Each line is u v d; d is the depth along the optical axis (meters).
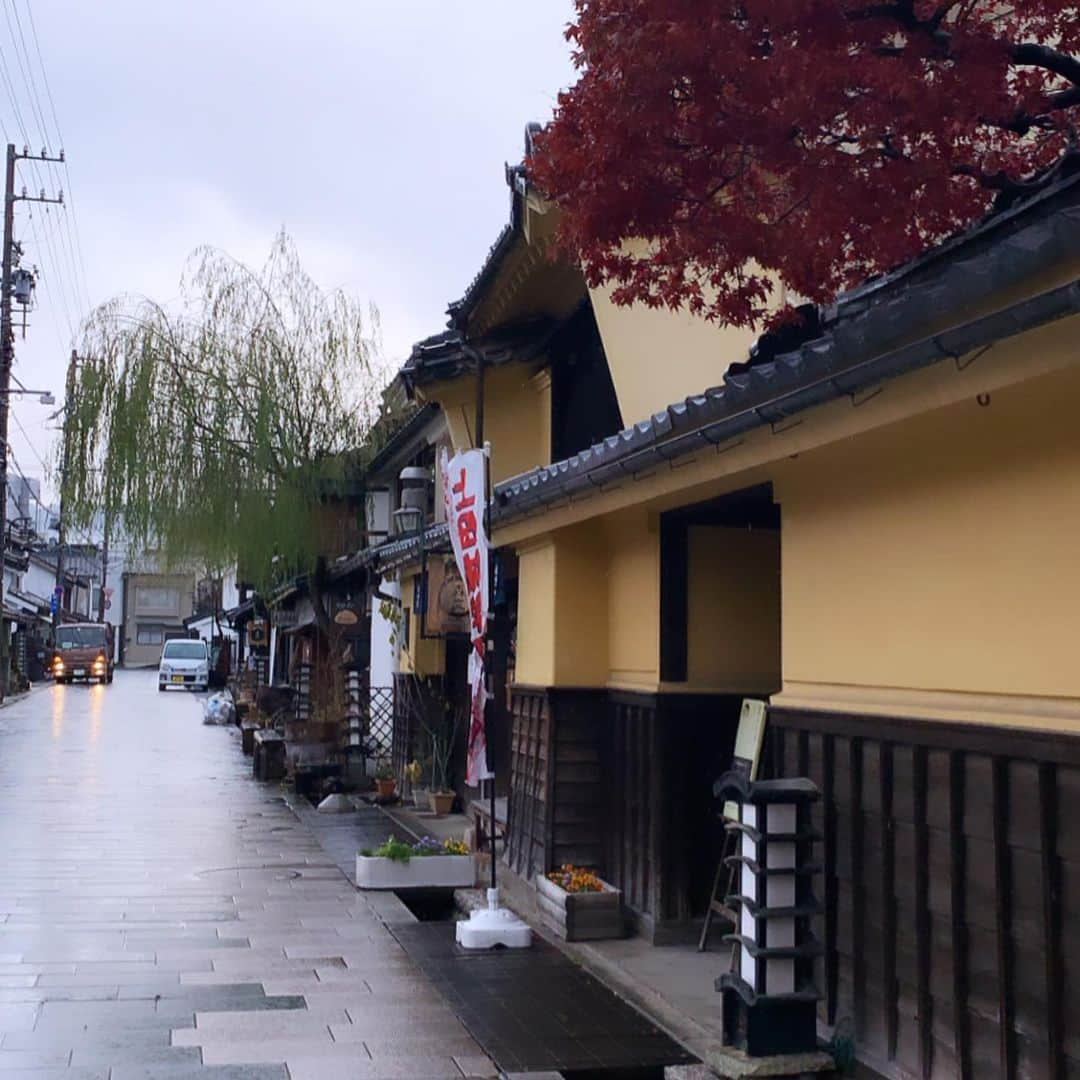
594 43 4.88
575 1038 6.43
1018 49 4.72
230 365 19.73
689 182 5.25
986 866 4.73
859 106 4.85
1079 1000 4.21
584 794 9.55
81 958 7.89
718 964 7.89
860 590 5.74
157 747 25.16
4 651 41.91
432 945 8.44
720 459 6.02
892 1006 5.33
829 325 6.25
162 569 21.34
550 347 13.23
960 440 4.98
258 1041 6.25
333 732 18.72
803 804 5.65
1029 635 4.57
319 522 20.75
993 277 3.61
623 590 9.41
